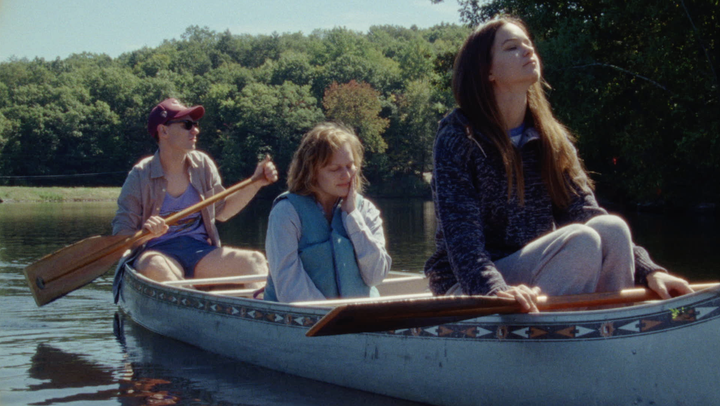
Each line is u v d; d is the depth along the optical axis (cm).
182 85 9238
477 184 263
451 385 269
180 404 294
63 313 515
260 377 332
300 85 8775
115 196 5906
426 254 971
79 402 301
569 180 273
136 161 7744
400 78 8400
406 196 6216
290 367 327
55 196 5669
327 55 10256
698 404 227
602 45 1608
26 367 362
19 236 1384
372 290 352
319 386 311
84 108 7631
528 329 248
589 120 1537
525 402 252
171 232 499
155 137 499
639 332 233
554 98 1539
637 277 259
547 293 250
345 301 314
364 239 339
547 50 1541
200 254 488
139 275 456
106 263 486
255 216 2566
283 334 327
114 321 482
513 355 252
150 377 338
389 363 287
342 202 344
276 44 12781
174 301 412
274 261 332
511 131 271
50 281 483
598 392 240
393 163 6575
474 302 222
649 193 1678
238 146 6831
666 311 229
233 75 9256
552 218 275
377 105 6700
